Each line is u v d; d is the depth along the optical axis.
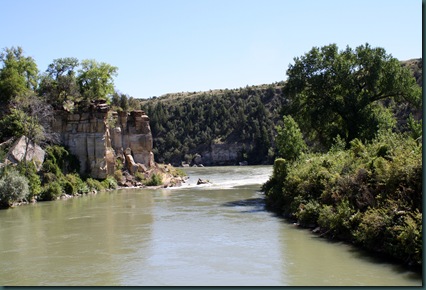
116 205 37.25
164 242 21.55
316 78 46.56
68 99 55.69
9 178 36.97
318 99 47.94
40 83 59.88
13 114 45.69
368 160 24.48
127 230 25.02
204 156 149.12
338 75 45.81
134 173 60.03
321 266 16.31
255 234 22.78
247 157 141.12
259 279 15.02
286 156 40.31
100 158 53.31
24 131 45.38
